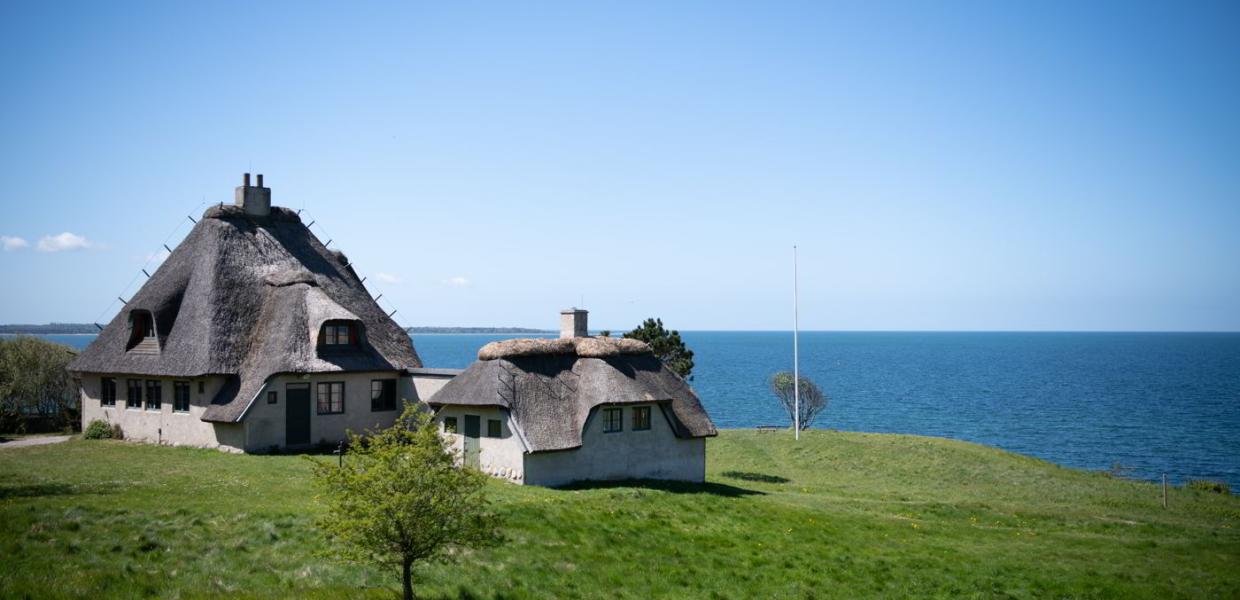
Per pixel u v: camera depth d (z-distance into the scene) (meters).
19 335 57.88
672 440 41.38
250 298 45.62
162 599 18.86
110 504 25.83
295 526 24.09
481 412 37.69
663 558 25.88
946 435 90.81
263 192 51.12
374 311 50.22
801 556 27.34
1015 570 27.25
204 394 42.12
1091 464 72.56
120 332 46.56
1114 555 29.95
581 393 38.72
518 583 22.39
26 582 18.77
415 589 21.06
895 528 32.59
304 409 42.62
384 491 18.52
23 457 38.69
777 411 115.94
